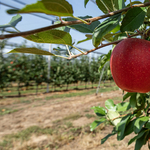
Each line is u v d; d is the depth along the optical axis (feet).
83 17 2.84
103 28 1.93
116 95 33.55
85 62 53.42
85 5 2.52
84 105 25.57
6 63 35.88
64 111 22.38
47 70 43.06
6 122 17.92
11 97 33.65
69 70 46.65
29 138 13.51
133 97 3.74
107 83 69.77
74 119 18.49
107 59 3.38
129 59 2.06
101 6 2.58
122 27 2.14
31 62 39.88
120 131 3.15
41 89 48.93
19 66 37.52
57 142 13.00
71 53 2.49
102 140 3.52
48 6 1.02
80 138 13.73
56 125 16.65
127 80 2.11
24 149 11.77
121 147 11.85
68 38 1.94
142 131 3.14
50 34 1.83
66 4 1.13
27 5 0.81
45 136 14.02
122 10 1.80
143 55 2.04
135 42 2.16
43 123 17.43
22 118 19.27
